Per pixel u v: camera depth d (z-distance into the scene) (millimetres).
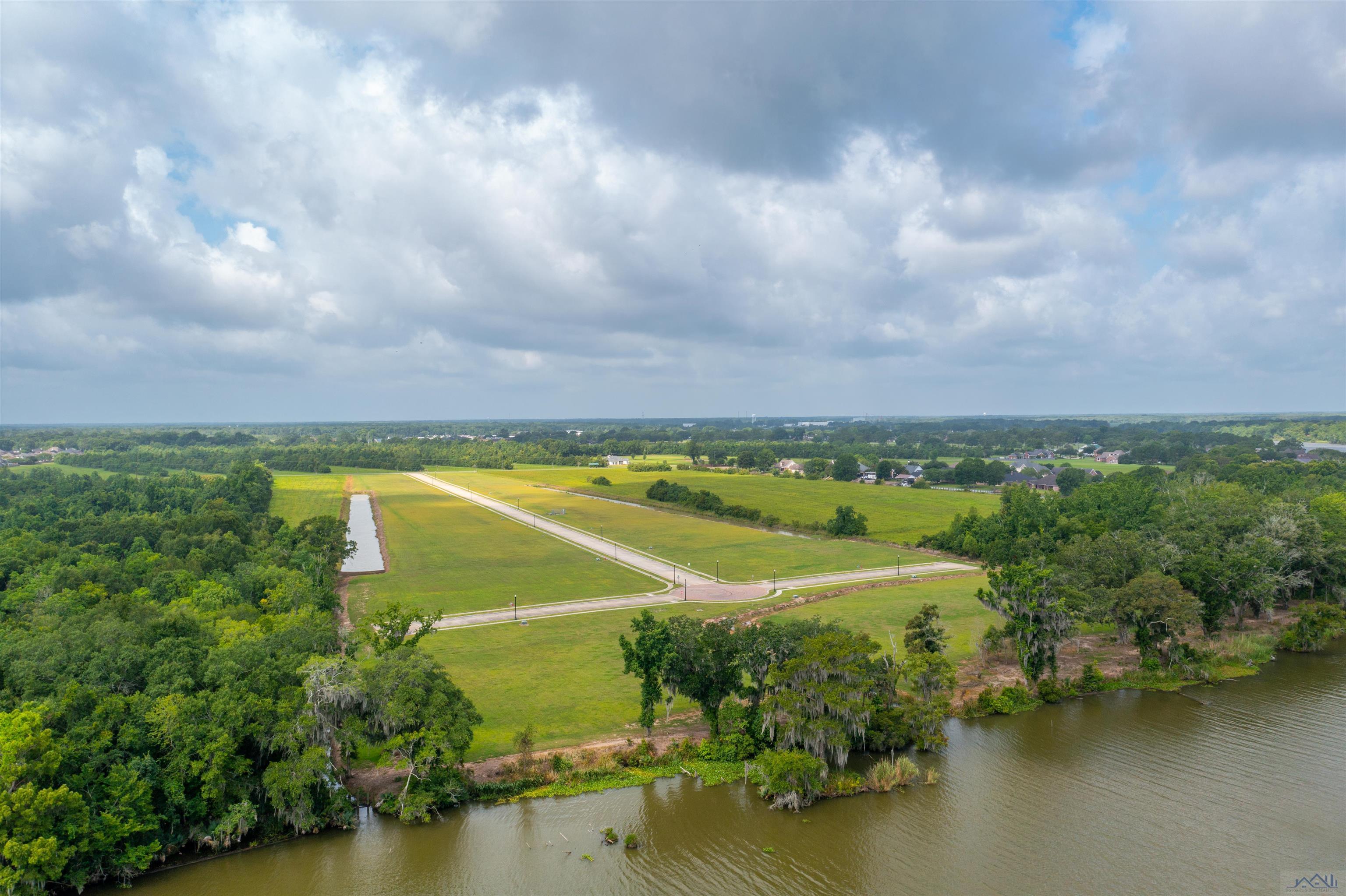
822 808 47656
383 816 46812
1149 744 56188
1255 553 84125
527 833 44844
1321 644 78375
